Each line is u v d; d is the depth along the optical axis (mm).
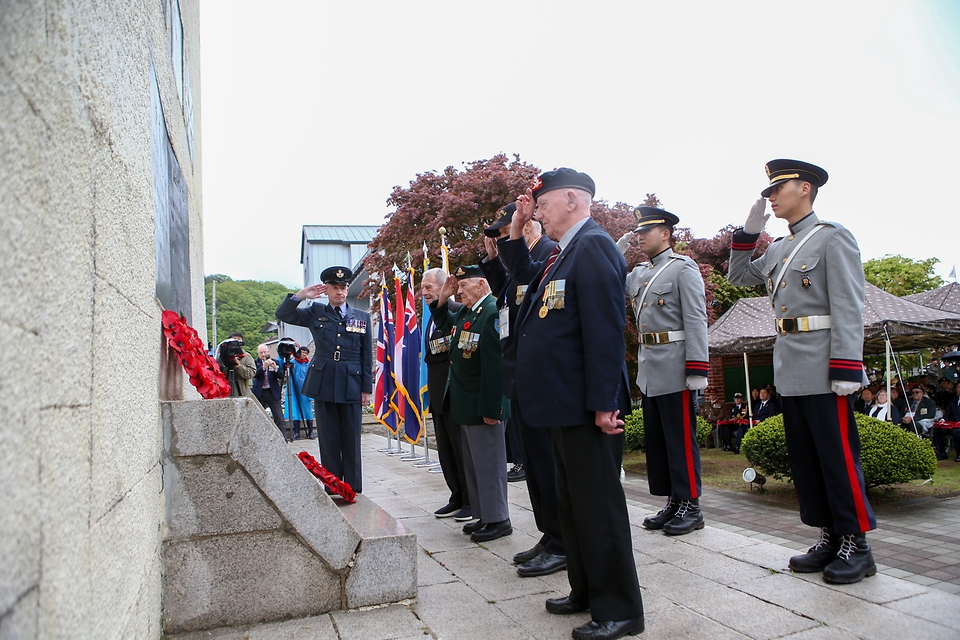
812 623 2504
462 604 2881
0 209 985
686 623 2555
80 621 1306
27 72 1117
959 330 8844
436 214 12531
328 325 5227
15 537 987
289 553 2766
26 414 1065
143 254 2312
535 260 3826
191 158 5426
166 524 2639
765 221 3797
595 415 2500
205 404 2703
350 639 2506
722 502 6340
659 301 4355
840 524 3020
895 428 5977
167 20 3545
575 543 2688
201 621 2648
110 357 1687
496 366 3934
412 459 8531
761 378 16047
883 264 20703
